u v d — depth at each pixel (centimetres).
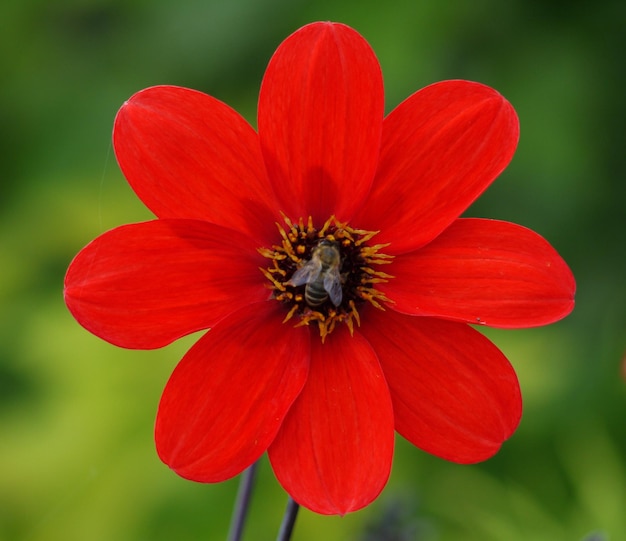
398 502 49
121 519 58
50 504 58
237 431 43
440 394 44
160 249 43
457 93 44
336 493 43
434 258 44
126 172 43
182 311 43
